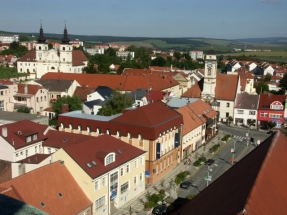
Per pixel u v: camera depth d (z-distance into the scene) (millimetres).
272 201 25031
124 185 68750
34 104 137375
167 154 86188
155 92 139000
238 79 147375
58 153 59531
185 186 78250
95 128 85062
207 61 142000
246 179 28266
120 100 118500
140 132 79188
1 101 131000
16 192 49000
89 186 58156
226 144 114500
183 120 101250
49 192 53500
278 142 36344
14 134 80188
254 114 139625
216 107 144000
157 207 66000
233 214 22578
